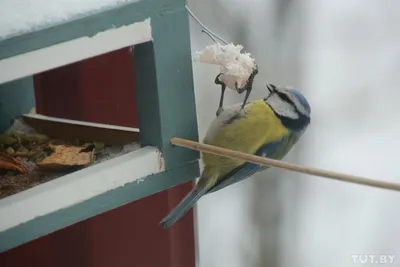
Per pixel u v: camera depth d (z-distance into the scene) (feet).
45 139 9.35
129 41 7.92
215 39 9.87
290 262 14.11
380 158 14.07
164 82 8.25
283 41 13.20
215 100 12.20
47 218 7.66
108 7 7.72
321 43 13.80
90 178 7.91
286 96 8.64
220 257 14.02
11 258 11.00
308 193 14.20
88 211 7.93
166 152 8.38
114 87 10.84
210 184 8.47
